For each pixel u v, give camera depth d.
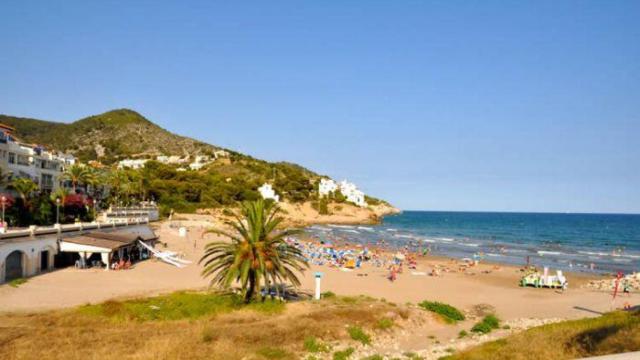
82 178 86.19
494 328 32.16
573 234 152.88
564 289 50.31
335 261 69.06
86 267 49.34
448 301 41.88
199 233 96.25
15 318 28.11
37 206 61.78
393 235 137.25
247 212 33.78
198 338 23.53
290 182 197.38
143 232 73.44
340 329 27.19
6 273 40.09
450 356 22.67
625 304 42.06
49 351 20.83
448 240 123.12
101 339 23.05
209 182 157.75
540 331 26.75
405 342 27.53
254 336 24.47
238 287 41.66
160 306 32.06
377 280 53.25
